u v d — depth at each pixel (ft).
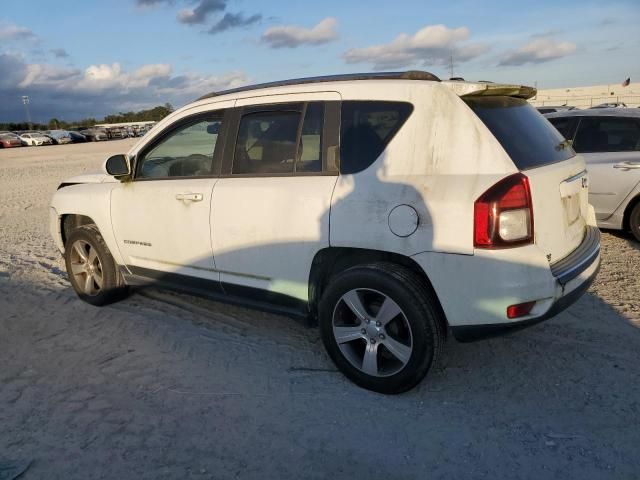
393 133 11.14
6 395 11.94
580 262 11.05
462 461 9.40
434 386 11.83
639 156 21.36
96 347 14.32
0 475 9.20
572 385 11.62
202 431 10.45
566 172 11.37
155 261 15.17
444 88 10.89
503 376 12.10
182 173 14.51
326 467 9.36
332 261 12.08
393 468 9.29
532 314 10.20
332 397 11.53
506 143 10.51
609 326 14.38
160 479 9.12
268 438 10.18
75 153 111.75
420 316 10.61
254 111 13.11
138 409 11.26
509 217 9.90
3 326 15.94
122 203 15.52
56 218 18.06
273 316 15.99
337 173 11.67
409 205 10.57
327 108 12.01
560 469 9.11
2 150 154.30
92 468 9.44
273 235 12.36
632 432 9.98
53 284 19.84
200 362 13.28
